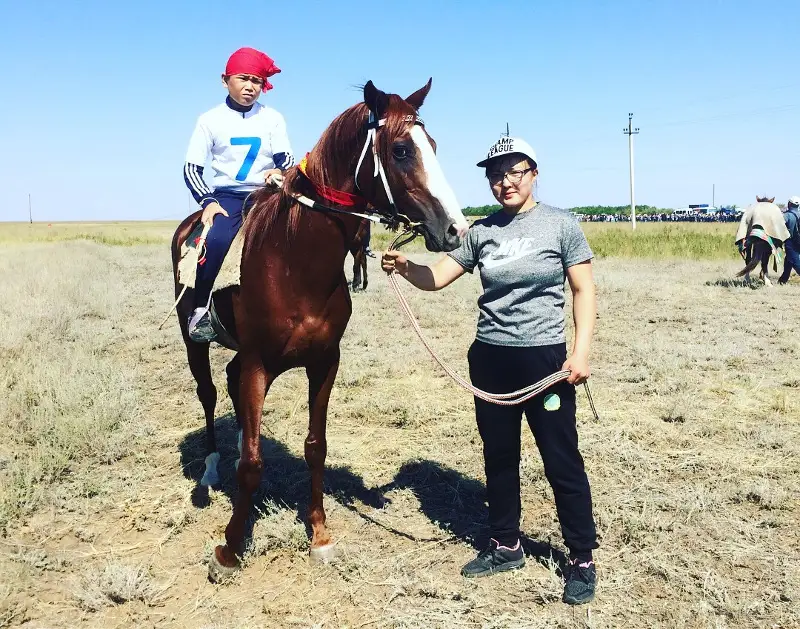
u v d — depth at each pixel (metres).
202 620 2.93
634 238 24.31
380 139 2.79
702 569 3.19
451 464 4.60
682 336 8.23
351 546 3.52
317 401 3.36
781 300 11.06
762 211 12.45
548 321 2.98
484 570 3.21
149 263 21.03
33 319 8.89
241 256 3.16
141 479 4.35
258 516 3.87
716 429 5.01
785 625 2.77
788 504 3.83
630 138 43.75
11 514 3.74
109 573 3.14
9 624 2.86
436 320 9.48
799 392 5.94
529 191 3.01
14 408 5.41
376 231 32.56
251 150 3.70
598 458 4.52
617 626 2.81
